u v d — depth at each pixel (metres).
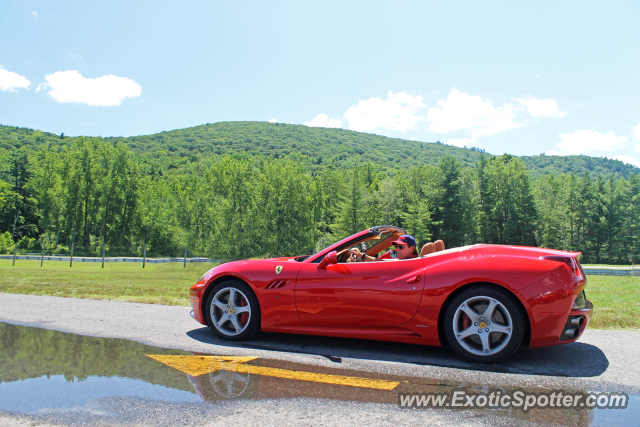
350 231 61.72
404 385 2.80
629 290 11.72
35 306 6.29
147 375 2.99
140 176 79.19
